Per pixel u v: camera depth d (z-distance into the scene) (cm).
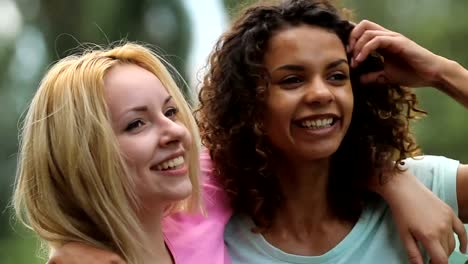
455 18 1170
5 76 1268
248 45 265
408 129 284
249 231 273
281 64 260
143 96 239
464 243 263
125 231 234
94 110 234
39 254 272
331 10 269
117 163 233
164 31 1215
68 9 1268
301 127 261
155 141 238
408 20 1194
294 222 275
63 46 1252
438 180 279
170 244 256
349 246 269
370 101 281
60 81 239
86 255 233
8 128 1160
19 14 1329
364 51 270
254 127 266
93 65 240
